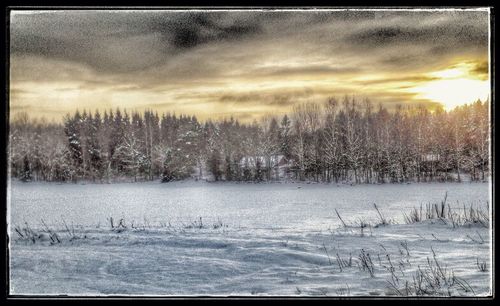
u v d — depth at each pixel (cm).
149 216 2031
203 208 2395
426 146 3791
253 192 3569
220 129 4516
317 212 2069
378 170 4041
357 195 3062
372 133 4181
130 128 4609
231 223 1616
